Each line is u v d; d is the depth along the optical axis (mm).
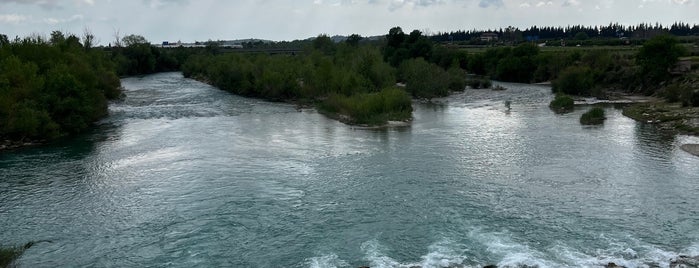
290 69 110438
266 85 104188
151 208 35781
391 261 27359
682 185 39656
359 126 69375
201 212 34875
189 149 54281
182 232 31609
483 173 43750
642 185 39781
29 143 57438
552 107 86625
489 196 37656
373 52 118812
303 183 41375
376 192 38875
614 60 122500
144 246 29719
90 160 49500
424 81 106625
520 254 27844
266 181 41969
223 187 40375
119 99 98500
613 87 112688
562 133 61469
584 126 66562
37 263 27688
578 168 44906
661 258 27062
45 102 61156
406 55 157750
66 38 113875
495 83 141875
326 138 60312
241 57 150125
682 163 46188
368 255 28188
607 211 34250
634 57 124125
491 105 92312
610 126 66062
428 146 54781
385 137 60562
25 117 56906
